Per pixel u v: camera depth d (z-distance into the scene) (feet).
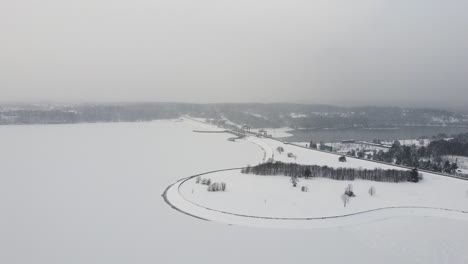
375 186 307.37
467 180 336.70
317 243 197.36
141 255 179.22
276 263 173.17
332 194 279.69
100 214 237.04
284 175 340.80
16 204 257.34
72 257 177.06
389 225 225.76
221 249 187.21
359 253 185.98
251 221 225.15
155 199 271.08
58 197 275.39
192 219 229.86
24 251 183.42
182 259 175.52
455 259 181.88
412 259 180.34
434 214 245.04
